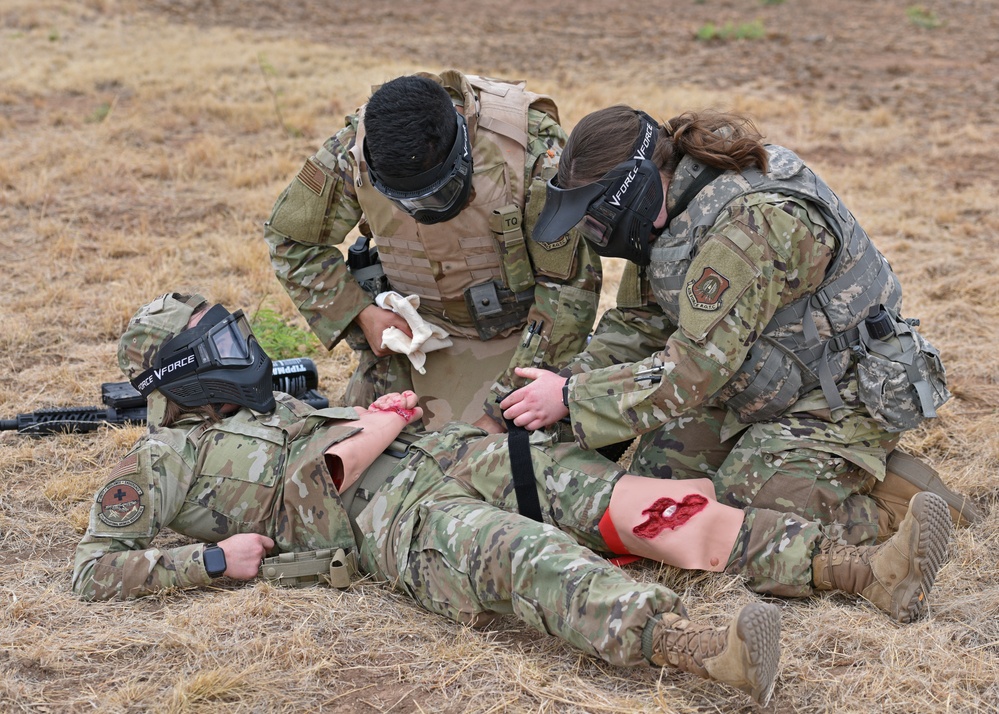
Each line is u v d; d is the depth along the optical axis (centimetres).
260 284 570
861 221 677
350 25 1639
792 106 1027
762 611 223
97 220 675
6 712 243
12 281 565
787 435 308
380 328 363
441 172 308
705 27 1532
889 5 1877
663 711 240
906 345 301
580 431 300
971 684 253
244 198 719
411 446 314
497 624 282
